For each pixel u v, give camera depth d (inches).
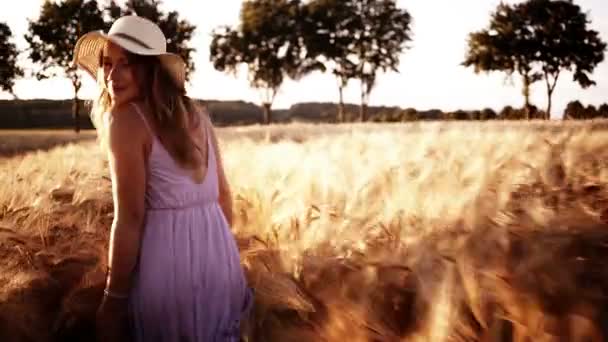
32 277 97.3
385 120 2468.0
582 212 131.6
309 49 2245.3
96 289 99.3
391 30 2295.8
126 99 84.0
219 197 103.0
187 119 86.6
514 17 1963.6
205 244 89.4
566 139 254.8
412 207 130.0
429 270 97.9
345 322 89.0
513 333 84.7
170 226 87.0
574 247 109.0
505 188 153.3
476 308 86.1
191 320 88.2
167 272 86.6
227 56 2322.8
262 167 202.5
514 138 258.8
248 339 93.2
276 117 4227.4
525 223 121.0
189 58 2016.5
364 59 2331.4
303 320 95.7
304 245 112.3
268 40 2277.3
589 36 1916.8
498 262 98.2
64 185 187.3
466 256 99.6
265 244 113.2
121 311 87.1
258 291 102.1
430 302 90.4
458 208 128.6
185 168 86.6
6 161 284.0
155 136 84.1
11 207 137.6
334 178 170.6
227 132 1022.4
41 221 124.3
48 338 91.7
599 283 93.8
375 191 160.2
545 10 1916.8
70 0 1956.2
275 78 2311.8
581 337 82.8
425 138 284.8
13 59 1947.6
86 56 94.7
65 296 98.6
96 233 125.0
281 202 137.5
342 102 2330.2
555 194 156.6
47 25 1939.0
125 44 82.7
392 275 99.3
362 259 105.4
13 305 91.3
